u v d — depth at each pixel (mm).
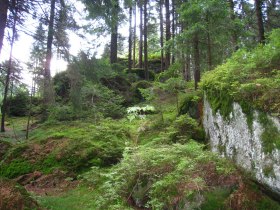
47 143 10836
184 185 6320
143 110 13789
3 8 7867
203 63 11672
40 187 8812
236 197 5898
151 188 6855
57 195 7930
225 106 7379
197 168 6770
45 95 13562
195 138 9125
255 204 5711
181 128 9523
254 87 6480
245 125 6391
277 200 5609
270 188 5566
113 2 9773
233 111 6941
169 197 6242
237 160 6680
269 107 5836
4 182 6289
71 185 8664
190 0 11023
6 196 5824
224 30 10930
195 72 11523
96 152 9781
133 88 17891
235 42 12062
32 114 19266
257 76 7027
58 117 14086
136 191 7152
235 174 6332
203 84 9133
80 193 7957
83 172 9266
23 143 11375
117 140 10578
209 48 11039
